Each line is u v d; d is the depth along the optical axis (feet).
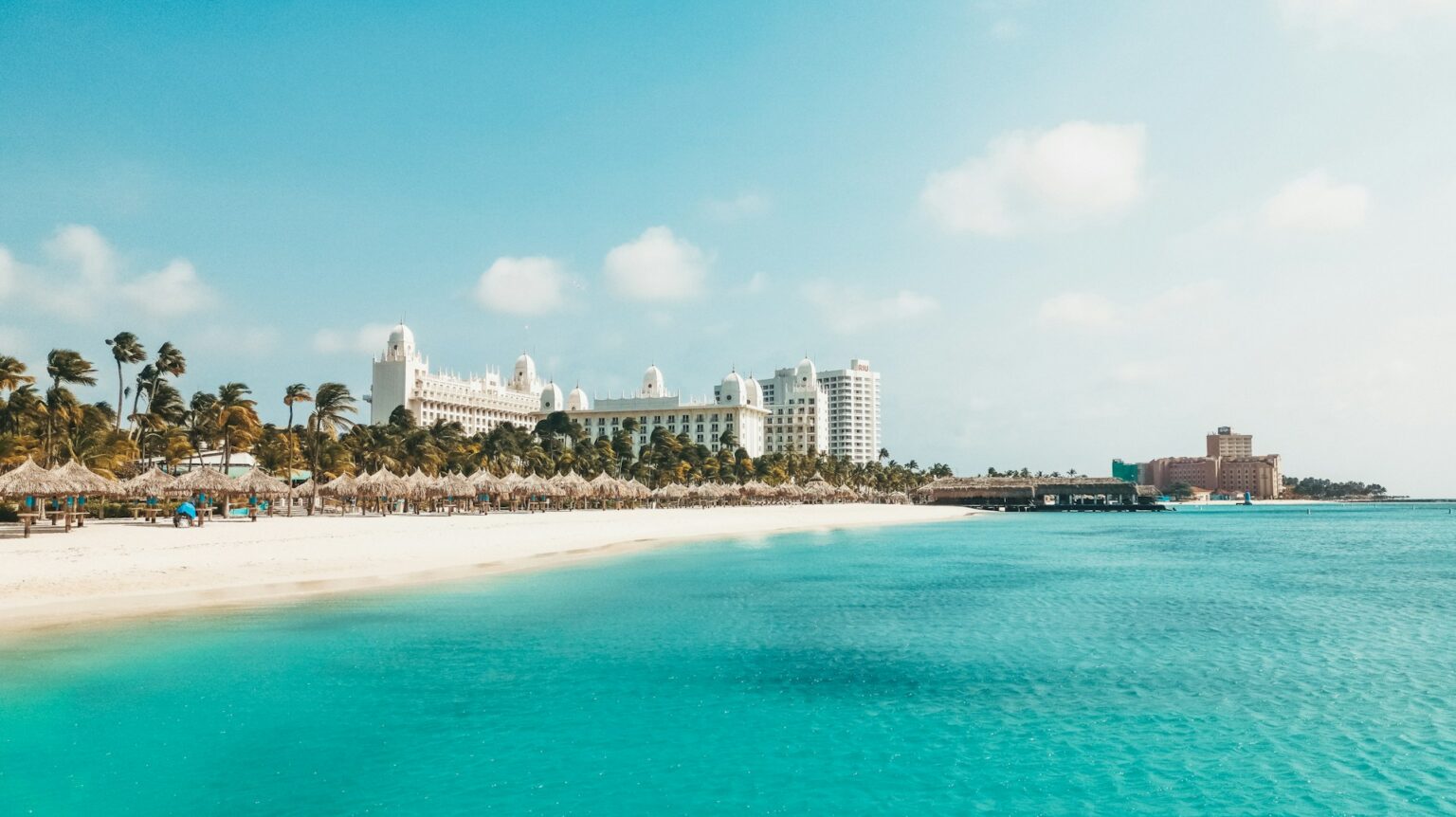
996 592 142.92
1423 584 158.61
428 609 115.34
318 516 316.40
